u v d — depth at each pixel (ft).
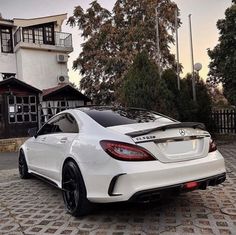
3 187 22.62
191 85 45.93
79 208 14.93
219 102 67.87
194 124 14.87
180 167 13.70
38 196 19.75
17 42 69.67
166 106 36.70
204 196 18.02
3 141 47.60
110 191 13.28
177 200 17.42
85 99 59.41
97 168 13.78
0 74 69.56
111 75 71.77
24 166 24.48
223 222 14.12
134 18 70.59
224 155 31.96
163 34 67.77
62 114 19.15
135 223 14.42
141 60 37.37
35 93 55.93
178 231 13.32
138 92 36.35
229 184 20.40
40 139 20.62
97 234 13.42
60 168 16.93
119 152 13.28
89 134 15.21
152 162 13.32
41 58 71.77
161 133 13.88
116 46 72.02
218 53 48.16
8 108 53.67
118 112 17.53
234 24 46.03
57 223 14.87
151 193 13.00
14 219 15.71
